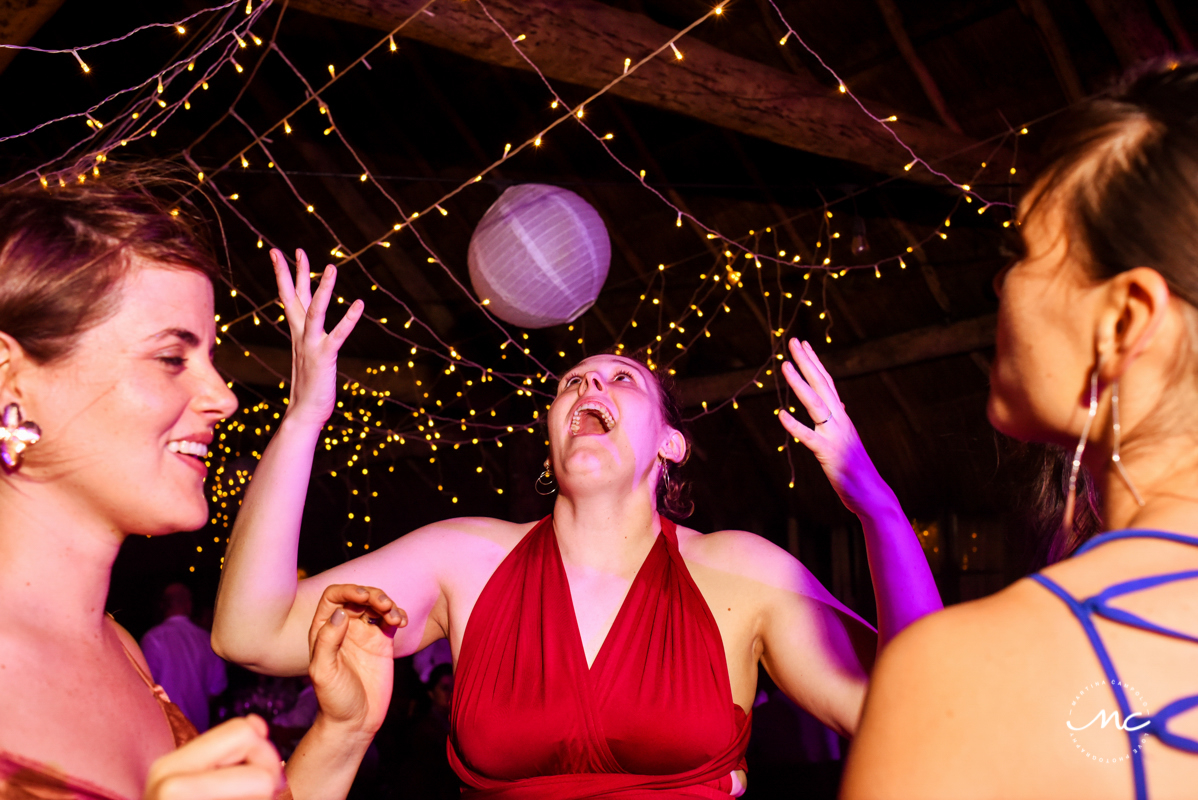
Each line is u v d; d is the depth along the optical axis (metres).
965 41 4.67
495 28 3.44
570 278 3.56
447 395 8.34
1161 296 0.58
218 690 4.87
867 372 6.41
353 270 7.39
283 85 6.10
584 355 7.59
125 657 0.84
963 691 0.54
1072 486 0.62
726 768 1.31
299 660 1.34
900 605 1.17
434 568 1.49
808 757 3.86
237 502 8.81
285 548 1.29
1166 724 0.51
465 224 6.91
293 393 1.31
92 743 0.70
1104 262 0.61
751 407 7.29
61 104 5.94
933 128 4.75
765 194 5.89
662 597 1.41
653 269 6.71
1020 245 0.69
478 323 7.68
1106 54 4.37
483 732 1.31
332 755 1.04
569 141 6.10
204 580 10.20
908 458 6.86
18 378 0.72
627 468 1.45
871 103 4.59
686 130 5.77
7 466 0.72
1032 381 0.66
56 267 0.72
